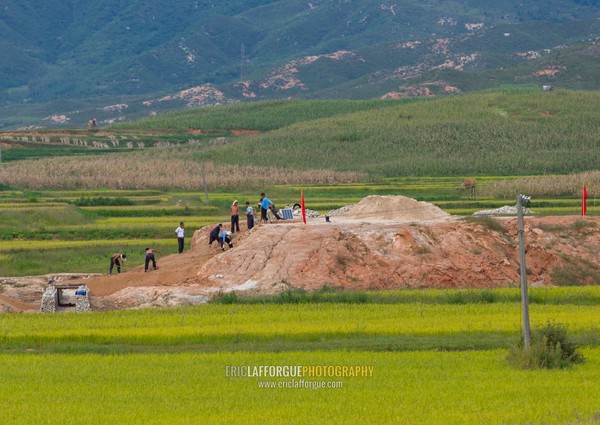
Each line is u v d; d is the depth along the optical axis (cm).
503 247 15862
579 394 8019
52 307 13575
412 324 11156
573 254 15862
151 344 10638
